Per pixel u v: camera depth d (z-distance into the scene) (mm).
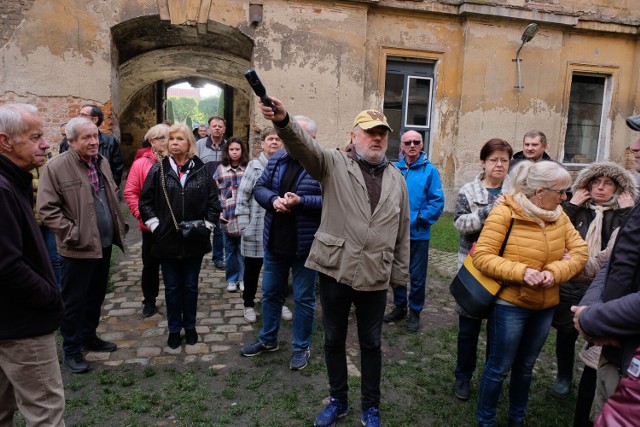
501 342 2592
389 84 10000
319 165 2654
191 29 9125
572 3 10141
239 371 3471
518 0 9734
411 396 3256
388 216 2678
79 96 8242
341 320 2793
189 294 3797
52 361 2135
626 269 1808
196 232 3529
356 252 2613
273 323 3703
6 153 2035
